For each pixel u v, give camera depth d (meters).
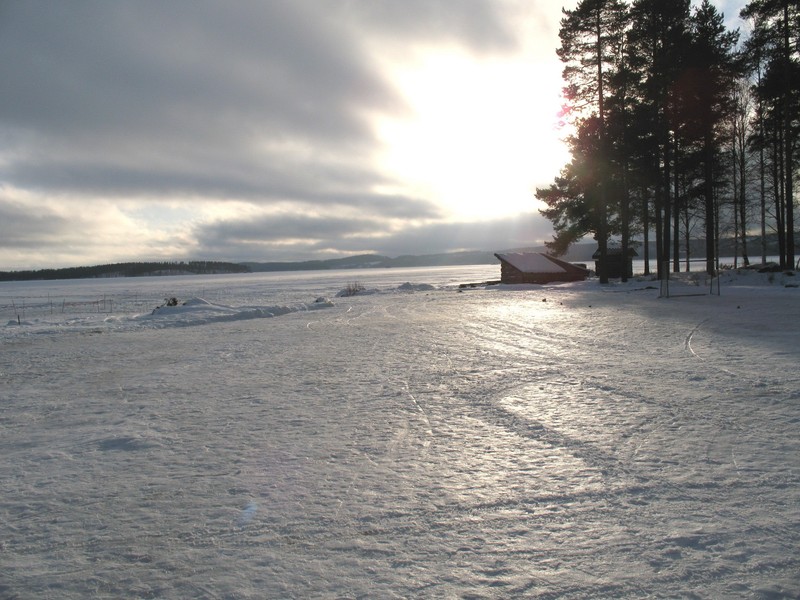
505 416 6.89
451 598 3.11
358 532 3.94
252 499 4.57
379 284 80.12
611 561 3.45
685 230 46.28
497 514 4.16
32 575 3.51
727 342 12.03
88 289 99.06
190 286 98.56
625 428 6.20
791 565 3.35
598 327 15.71
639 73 32.62
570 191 36.75
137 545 3.86
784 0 26.53
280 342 15.26
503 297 30.81
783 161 31.97
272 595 3.19
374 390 8.66
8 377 11.02
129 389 9.45
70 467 5.54
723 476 4.73
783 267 29.94
